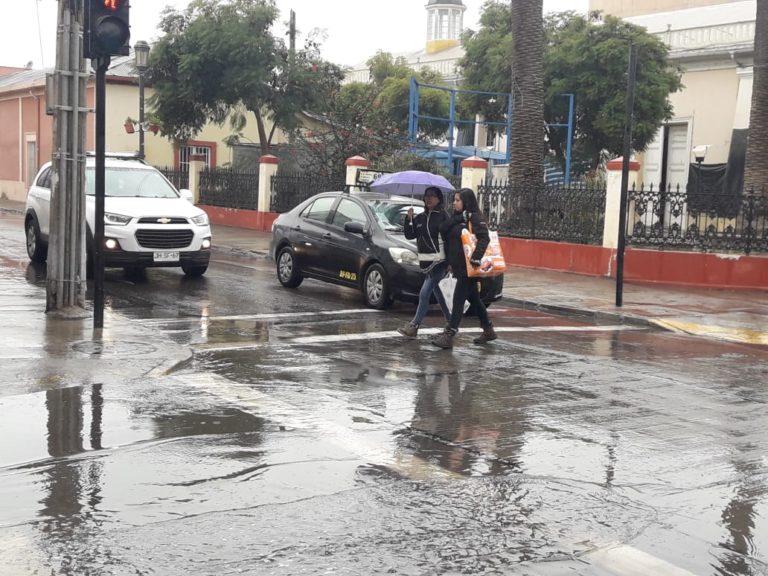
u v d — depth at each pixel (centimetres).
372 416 723
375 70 3853
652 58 2733
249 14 2822
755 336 1240
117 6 962
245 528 477
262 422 690
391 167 2369
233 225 2850
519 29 2086
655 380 907
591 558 453
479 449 643
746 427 729
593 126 2803
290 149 2914
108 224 1463
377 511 508
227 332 1085
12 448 606
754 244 1730
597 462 620
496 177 2648
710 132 2947
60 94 1076
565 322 1325
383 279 1305
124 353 897
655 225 1784
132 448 613
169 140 3148
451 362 959
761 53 1905
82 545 449
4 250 1923
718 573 441
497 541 470
